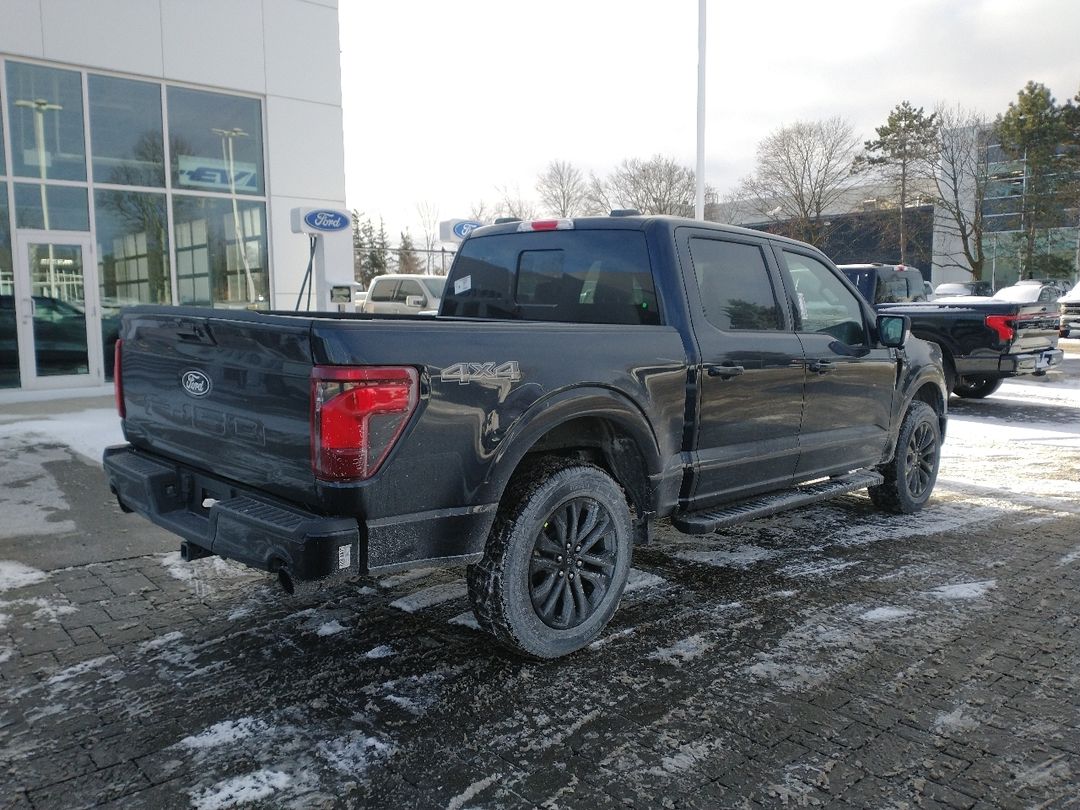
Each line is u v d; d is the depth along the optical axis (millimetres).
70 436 8484
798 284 4984
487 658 3631
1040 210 50312
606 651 3705
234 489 3311
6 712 3121
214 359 3287
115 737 2953
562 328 3514
